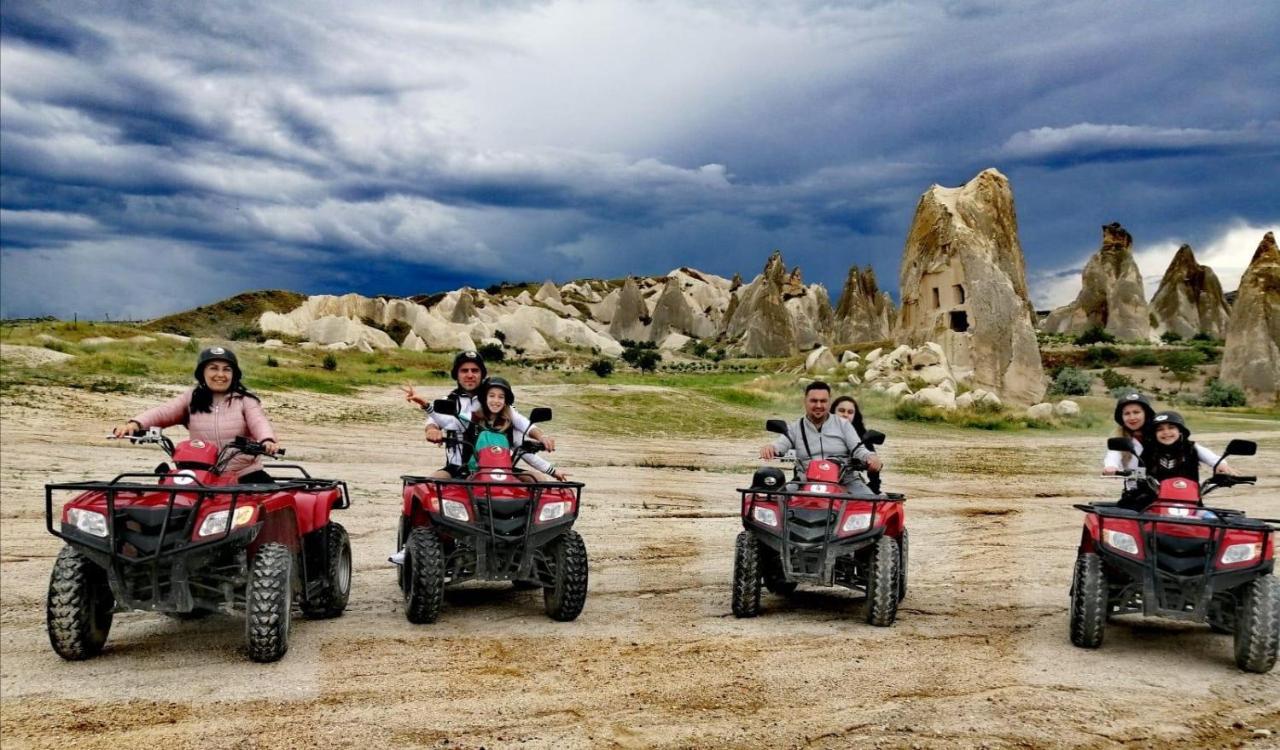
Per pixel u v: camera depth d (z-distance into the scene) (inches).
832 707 250.2
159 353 1862.7
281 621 285.9
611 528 622.8
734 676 278.8
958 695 262.1
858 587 373.4
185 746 217.0
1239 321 3570.4
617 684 269.3
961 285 2829.7
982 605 397.4
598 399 1806.1
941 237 2876.5
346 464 904.3
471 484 330.6
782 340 7642.7
